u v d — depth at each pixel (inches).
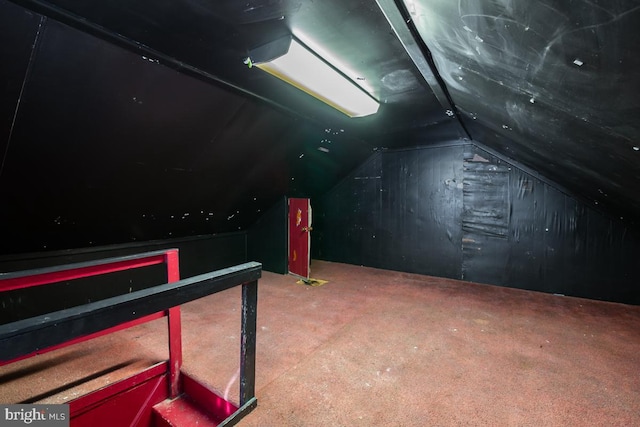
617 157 50.8
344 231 181.2
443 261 149.1
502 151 125.3
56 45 50.3
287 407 57.6
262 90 83.4
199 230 135.1
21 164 63.6
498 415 55.4
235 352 77.9
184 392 69.0
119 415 62.3
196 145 89.2
